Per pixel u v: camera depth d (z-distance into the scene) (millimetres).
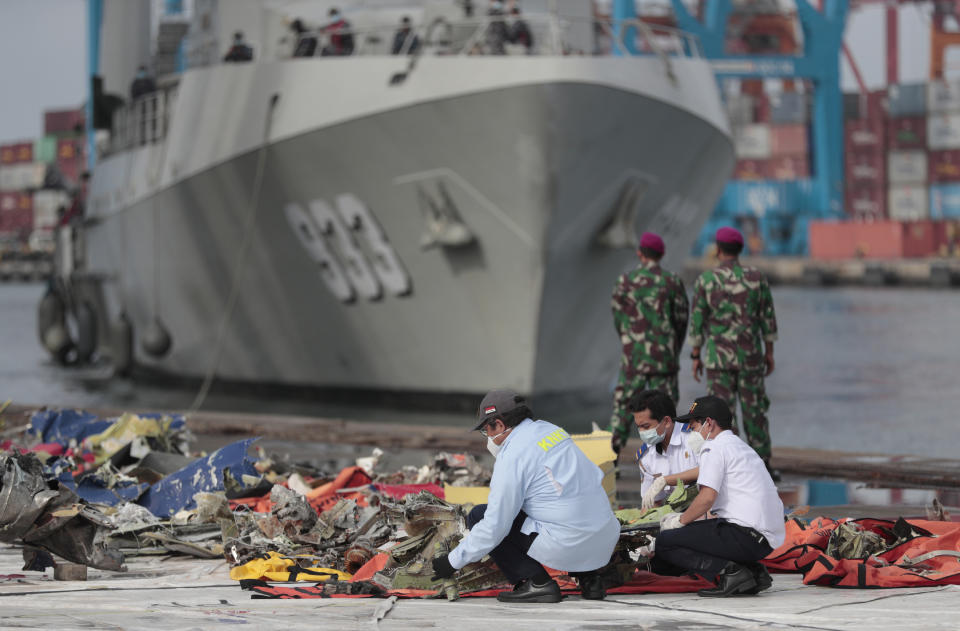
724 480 14539
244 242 64125
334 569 16938
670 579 15188
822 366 103500
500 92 50969
